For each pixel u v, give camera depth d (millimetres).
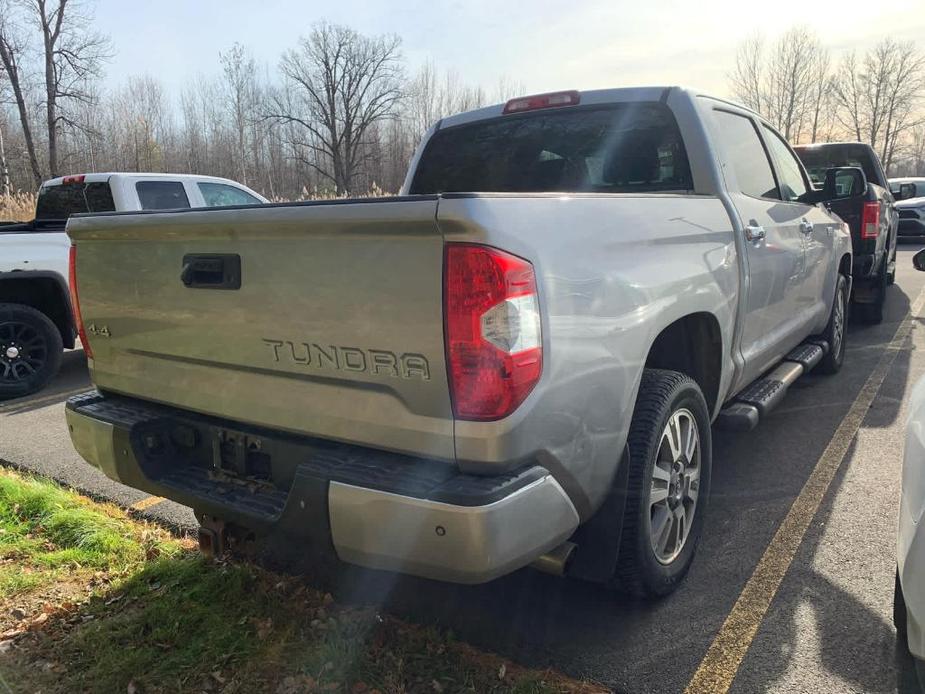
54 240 6945
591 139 3906
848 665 2504
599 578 2639
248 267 2352
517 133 4148
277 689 2439
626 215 2594
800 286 4629
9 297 6883
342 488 2107
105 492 4207
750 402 3760
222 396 2566
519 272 1995
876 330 8141
